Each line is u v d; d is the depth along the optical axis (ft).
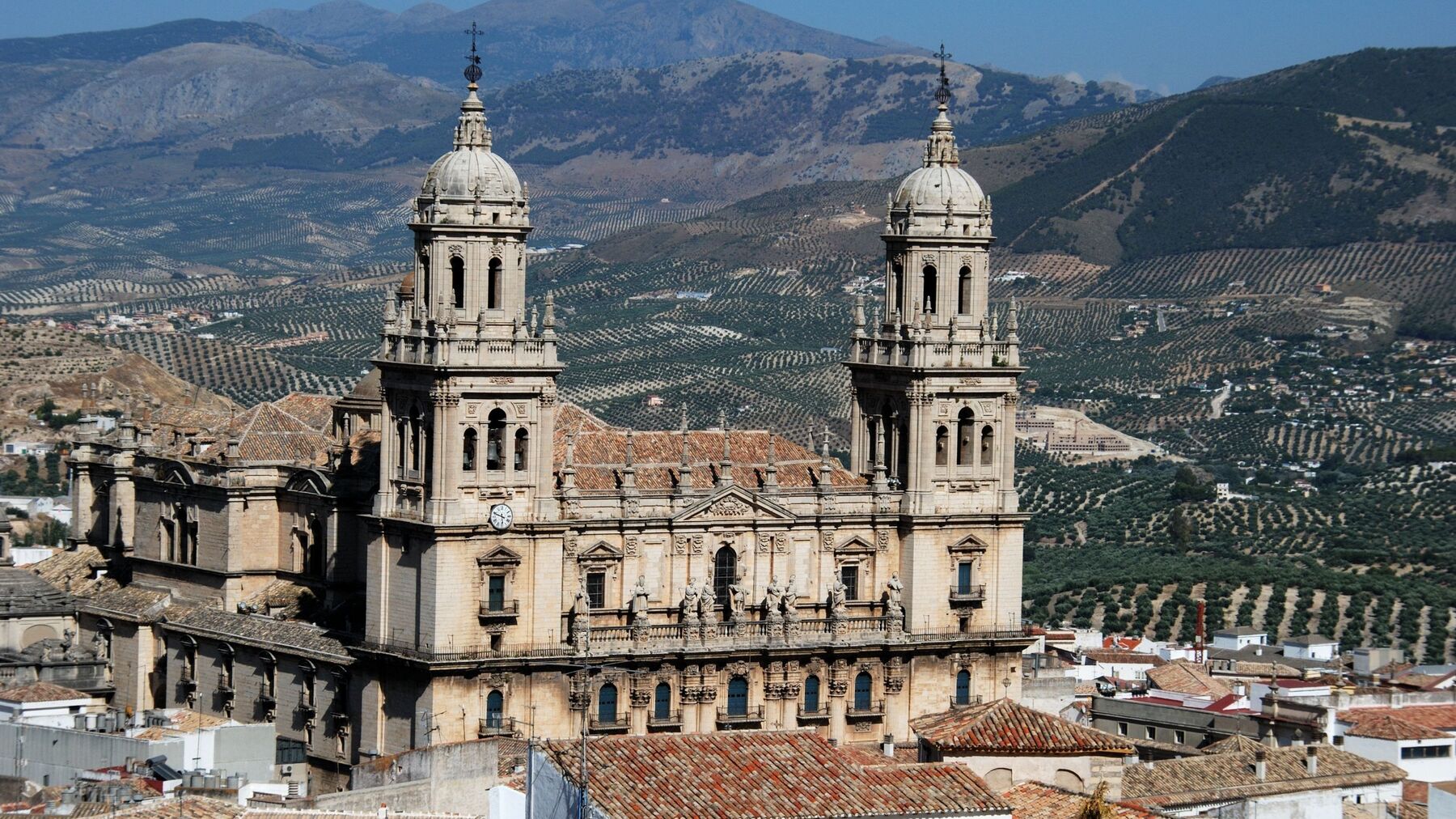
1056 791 513.04
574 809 447.83
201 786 533.14
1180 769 640.58
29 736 594.24
